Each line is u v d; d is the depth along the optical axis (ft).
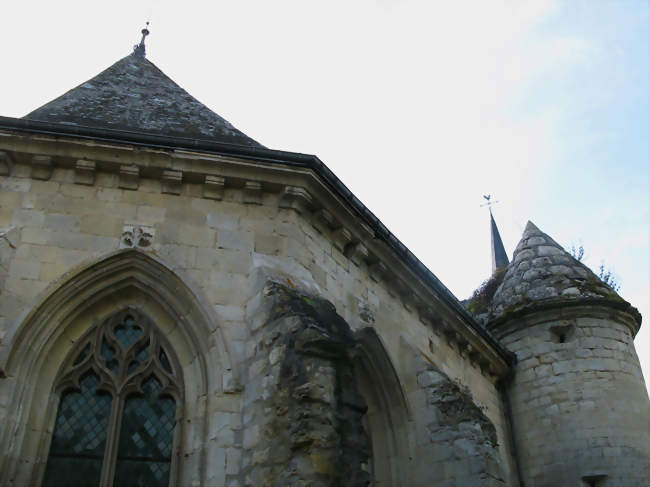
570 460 49.96
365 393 38.86
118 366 29.14
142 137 32.01
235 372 28.32
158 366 29.45
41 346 27.91
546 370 54.08
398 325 41.01
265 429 25.71
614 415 50.83
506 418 54.44
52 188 31.30
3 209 30.25
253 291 30.42
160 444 28.09
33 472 26.21
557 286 57.67
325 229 36.14
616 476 48.34
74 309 29.14
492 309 60.23
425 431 37.22
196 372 29.14
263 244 32.32
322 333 26.45
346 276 36.94
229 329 29.43
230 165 32.91
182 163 32.58
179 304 30.09
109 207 31.35
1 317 27.45
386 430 38.01
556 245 63.00
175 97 43.21
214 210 32.63
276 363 26.73
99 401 28.53
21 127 31.07
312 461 23.48
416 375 38.86
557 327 55.52
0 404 25.90
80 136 31.58
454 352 48.08
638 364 55.83
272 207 33.63
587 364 53.16
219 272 30.91
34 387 27.35
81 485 26.76
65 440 27.48
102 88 41.34
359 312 36.78
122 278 30.14
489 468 34.71
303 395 24.73
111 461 27.22
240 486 25.72
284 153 33.32
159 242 30.99
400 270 41.39
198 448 27.09
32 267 29.04
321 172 34.24
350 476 23.98
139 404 28.73
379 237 38.81
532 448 52.16
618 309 55.88
